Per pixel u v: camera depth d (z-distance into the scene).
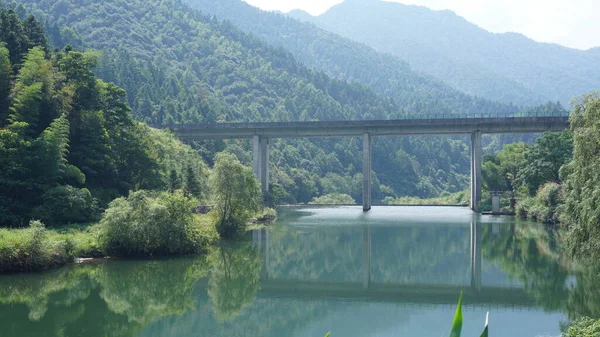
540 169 97.31
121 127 80.69
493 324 33.25
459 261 57.19
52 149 62.12
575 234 32.41
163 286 44.16
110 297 40.25
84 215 63.59
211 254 59.50
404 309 38.25
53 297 39.59
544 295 40.59
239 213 72.00
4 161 59.62
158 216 54.81
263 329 33.41
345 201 192.75
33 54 69.94
